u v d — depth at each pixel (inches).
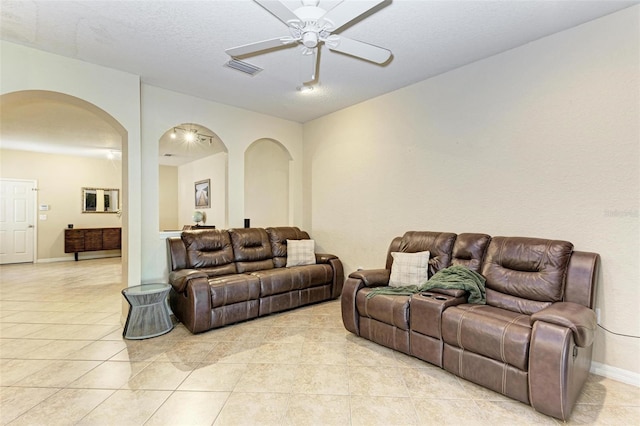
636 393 80.8
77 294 175.5
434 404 76.1
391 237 148.6
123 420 70.0
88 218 309.4
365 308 111.0
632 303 86.3
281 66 120.9
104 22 91.8
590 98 92.6
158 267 141.5
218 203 285.7
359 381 86.4
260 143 225.0
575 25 94.1
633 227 86.2
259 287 133.8
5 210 271.6
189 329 118.6
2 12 86.4
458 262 111.4
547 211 101.3
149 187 139.5
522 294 93.1
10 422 69.1
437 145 130.0
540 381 70.1
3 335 117.6
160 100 142.3
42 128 202.8
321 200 185.3
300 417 71.2
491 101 113.6
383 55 90.3
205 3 83.3
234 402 76.6
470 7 85.0
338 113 174.2
